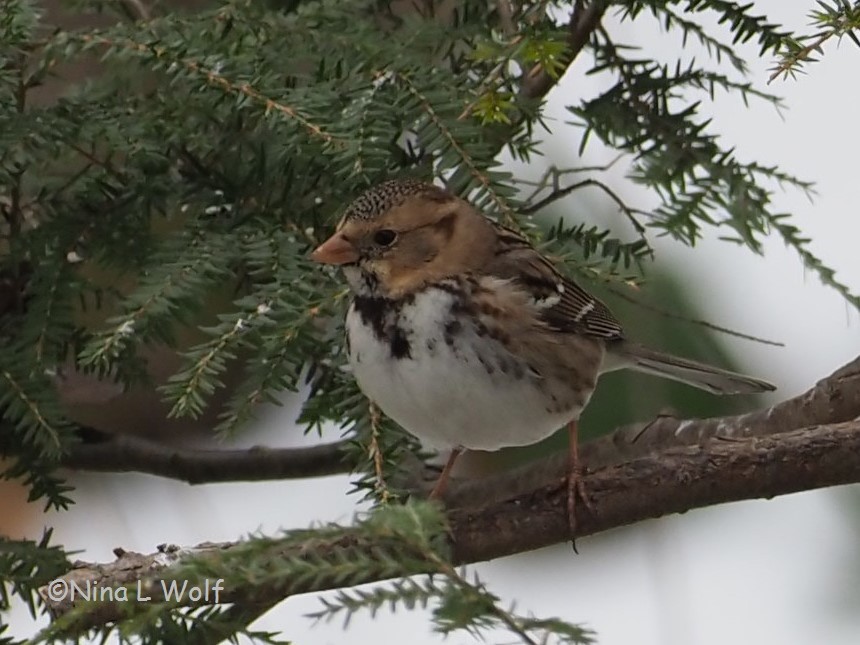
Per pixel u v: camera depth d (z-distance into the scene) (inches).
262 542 228.1
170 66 317.7
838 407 341.7
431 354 317.4
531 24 309.9
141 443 392.8
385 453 316.8
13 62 326.0
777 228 339.9
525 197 394.0
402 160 343.3
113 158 346.3
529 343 327.0
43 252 326.0
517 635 208.4
